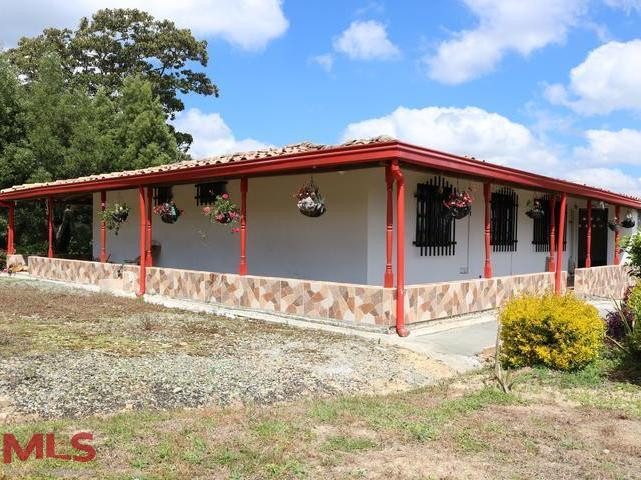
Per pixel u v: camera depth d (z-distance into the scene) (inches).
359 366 264.2
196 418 182.1
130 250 650.2
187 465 142.6
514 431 175.0
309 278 454.6
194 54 1304.1
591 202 625.9
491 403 207.0
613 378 245.4
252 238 502.9
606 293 596.7
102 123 960.9
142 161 938.7
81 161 839.1
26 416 183.0
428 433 170.2
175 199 588.4
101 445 155.3
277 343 305.4
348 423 179.6
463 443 163.5
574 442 166.1
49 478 133.6
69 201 762.8
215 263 545.6
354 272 423.5
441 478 138.9
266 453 151.2
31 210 840.3
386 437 167.0
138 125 962.7
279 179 480.7
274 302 386.0
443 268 467.5
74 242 920.3
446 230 466.6
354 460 149.4
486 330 357.1
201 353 274.7
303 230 460.4
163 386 217.6
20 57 1203.2
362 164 346.6
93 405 195.3
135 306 426.3
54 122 847.7
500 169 407.5
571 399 213.5
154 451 151.0
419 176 441.4
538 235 606.5
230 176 412.2
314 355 280.1
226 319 378.0
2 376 219.8
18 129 824.9
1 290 514.3
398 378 251.6
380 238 423.5
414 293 346.9
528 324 262.7
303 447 157.2
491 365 279.9
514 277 444.8
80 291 518.6
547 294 282.0
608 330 303.7
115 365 243.3
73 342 289.3
